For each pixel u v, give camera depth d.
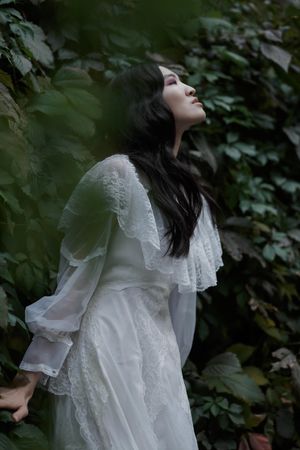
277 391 3.69
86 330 2.51
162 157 2.71
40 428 2.66
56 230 2.80
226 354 3.56
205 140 3.81
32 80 2.79
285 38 4.34
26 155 2.52
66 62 3.24
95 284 2.53
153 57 3.57
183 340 2.90
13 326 2.65
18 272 2.69
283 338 3.86
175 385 2.55
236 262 3.78
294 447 3.67
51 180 2.80
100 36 3.34
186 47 3.92
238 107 3.94
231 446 3.42
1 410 2.43
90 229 2.55
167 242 2.57
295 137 4.15
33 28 2.94
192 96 2.82
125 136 2.75
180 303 2.86
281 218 4.05
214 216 2.86
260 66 4.19
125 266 2.57
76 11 2.31
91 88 3.06
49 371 2.44
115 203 2.50
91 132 2.84
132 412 2.43
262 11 4.38
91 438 2.43
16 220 2.72
